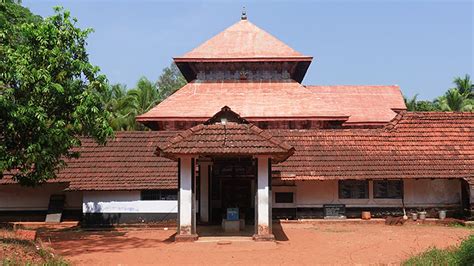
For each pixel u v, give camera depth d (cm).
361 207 2038
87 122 1417
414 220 1984
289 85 2952
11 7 1822
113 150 2106
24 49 1348
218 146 1420
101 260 1173
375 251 1301
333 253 1270
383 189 2058
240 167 1939
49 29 1396
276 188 2041
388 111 3097
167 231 1820
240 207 1973
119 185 1903
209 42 3144
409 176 1948
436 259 1041
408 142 2156
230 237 1497
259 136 1452
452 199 2055
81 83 1435
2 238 1170
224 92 2898
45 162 1390
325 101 2898
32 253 1097
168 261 1158
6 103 1210
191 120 2652
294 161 2038
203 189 1900
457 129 2217
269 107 2742
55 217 2023
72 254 1268
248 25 3294
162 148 1427
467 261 944
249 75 3000
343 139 2167
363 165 2016
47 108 1379
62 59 1380
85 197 1923
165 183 1911
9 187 2091
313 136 2181
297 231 1741
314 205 2036
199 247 1354
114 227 1902
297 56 2953
